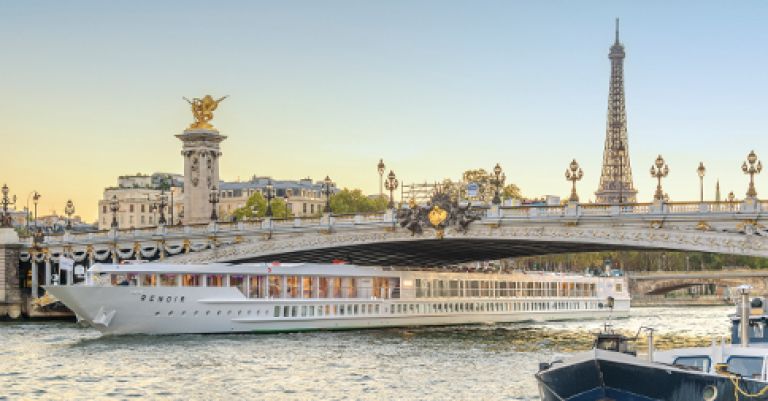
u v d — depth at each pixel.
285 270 115.88
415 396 67.56
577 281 158.50
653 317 172.00
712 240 97.25
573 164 109.06
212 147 179.25
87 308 103.19
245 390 70.12
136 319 105.25
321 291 120.25
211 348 95.50
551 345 101.38
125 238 148.50
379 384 72.69
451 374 77.69
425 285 132.62
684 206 99.81
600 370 46.66
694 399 45.53
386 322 126.44
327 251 131.88
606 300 163.38
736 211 96.31
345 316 121.12
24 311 160.38
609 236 104.00
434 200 115.56
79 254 157.38
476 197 150.38
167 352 91.88
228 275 111.25
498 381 73.88
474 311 139.00
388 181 125.88
